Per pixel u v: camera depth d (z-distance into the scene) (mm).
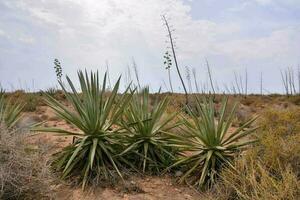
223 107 6387
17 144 4645
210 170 5859
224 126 6566
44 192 4594
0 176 4164
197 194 5426
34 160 4602
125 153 6242
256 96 25375
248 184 4637
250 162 5207
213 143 6035
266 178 4473
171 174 6191
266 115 6902
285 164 4867
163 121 6883
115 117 6254
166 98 6770
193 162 6184
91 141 5969
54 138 8320
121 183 5543
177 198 5258
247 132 6270
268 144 5367
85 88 6211
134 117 6711
